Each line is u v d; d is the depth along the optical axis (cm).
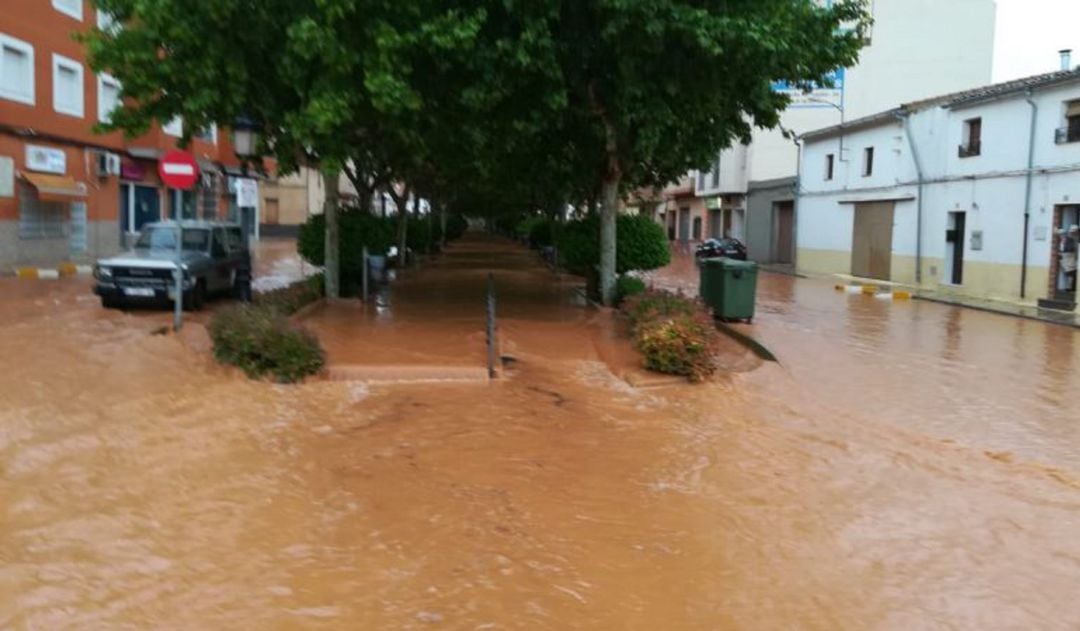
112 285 1566
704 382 1053
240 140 1487
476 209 5762
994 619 468
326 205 1645
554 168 1992
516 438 788
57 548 522
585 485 667
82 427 784
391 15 1130
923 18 4147
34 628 426
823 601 484
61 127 2642
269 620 441
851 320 1875
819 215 3634
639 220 1827
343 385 976
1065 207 2297
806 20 1362
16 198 2431
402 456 723
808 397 1034
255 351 991
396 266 2566
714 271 1688
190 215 3619
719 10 1223
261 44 1206
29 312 1566
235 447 737
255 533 553
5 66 2364
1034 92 2367
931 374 1226
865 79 4194
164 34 1178
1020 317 2000
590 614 458
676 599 480
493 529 569
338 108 1127
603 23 1240
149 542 535
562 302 1788
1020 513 637
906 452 796
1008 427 926
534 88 1359
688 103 1388
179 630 429
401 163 2055
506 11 1195
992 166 2547
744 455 766
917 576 521
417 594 473
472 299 1811
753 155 4394
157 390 934
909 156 2972
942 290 2728
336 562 512
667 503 634
